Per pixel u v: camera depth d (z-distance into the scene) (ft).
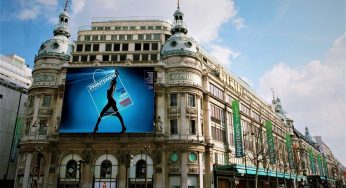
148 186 152.56
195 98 170.19
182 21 198.90
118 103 164.55
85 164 155.74
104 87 167.94
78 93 167.53
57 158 158.92
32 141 162.09
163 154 157.58
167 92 170.19
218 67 217.77
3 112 215.51
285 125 351.25
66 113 163.94
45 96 175.22
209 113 178.81
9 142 216.13
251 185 212.23
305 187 319.68
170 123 165.17
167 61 177.78
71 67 172.76
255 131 243.19
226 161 190.08
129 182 153.17
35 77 179.93
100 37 211.41
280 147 292.61
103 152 158.20
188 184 154.20
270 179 243.40
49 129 167.73
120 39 211.20
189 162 156.15
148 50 197.67
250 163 222.28
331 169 594.65
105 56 196.24
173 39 184.24
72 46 197.47
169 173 155.02
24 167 161.68
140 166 156.35
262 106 283.18
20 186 161.48
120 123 160.97
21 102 230.89
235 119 191.62
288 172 294.66
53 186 154.81
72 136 160.35
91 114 163.43
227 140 195.11
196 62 180.24
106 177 154.92
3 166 207.92
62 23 203.00
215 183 167.53
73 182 154.81
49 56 183.42
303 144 379.55
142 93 165.99
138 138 158.51
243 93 249.96
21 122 215.31
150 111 162.71
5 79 227.81
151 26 224.74
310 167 388.98
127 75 169.68
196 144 159.02
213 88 192.54
